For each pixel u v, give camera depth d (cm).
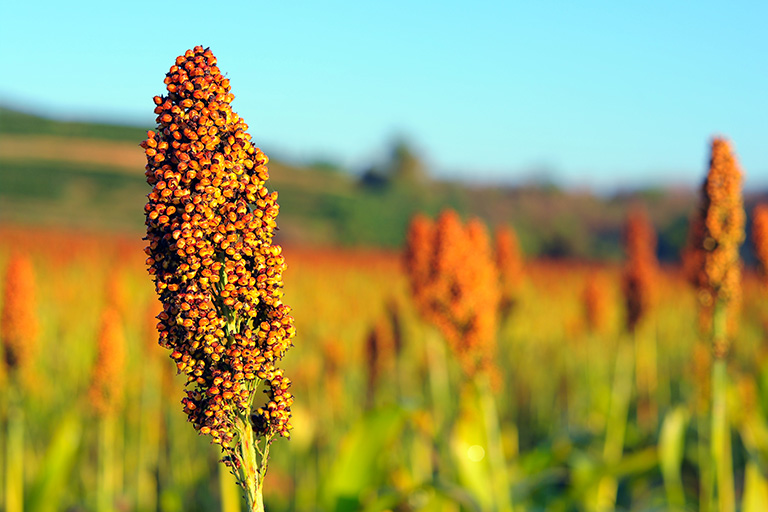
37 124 8450
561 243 5472
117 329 695
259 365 230
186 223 221
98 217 4797
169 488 834
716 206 576
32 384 923
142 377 951
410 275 754
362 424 654
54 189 5378
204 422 231
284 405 239
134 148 7956
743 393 899
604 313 1159
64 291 1424
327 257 3488
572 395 1416
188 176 222
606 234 6756
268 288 235
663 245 4847
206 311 225
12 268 646
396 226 5856
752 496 649
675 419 746
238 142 231
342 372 1074
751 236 756
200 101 227
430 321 715
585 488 704
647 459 700
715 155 576
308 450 943
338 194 7175
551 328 1772
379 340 960
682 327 1820
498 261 955
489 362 626
